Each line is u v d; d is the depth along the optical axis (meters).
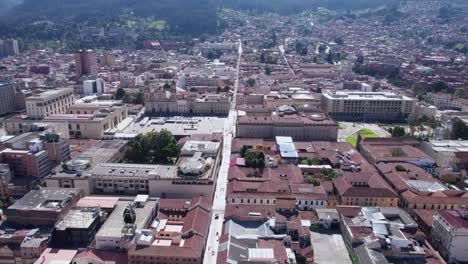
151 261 197.62
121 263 196.75
